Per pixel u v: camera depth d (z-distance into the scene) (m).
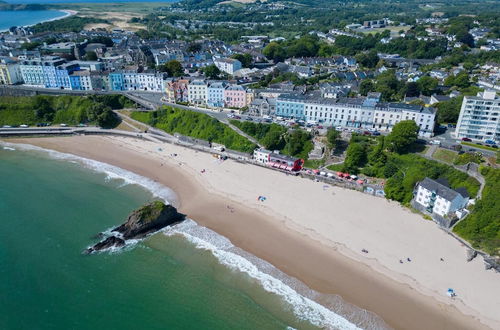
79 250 113.12
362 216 128.75
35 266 106.12
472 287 98.38
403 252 110.88
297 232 121.19
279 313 91.12
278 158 162.38
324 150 167.75
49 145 190.88
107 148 188.25
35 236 119.00
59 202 138.38
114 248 113.94
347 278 101.88
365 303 93.94
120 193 145.75
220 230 122.75
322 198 140.12
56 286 99.25
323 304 93.62
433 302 94.19
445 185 134.12
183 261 108.75
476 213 118.31
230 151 179.00
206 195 144.12
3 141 194.75
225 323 88.50
